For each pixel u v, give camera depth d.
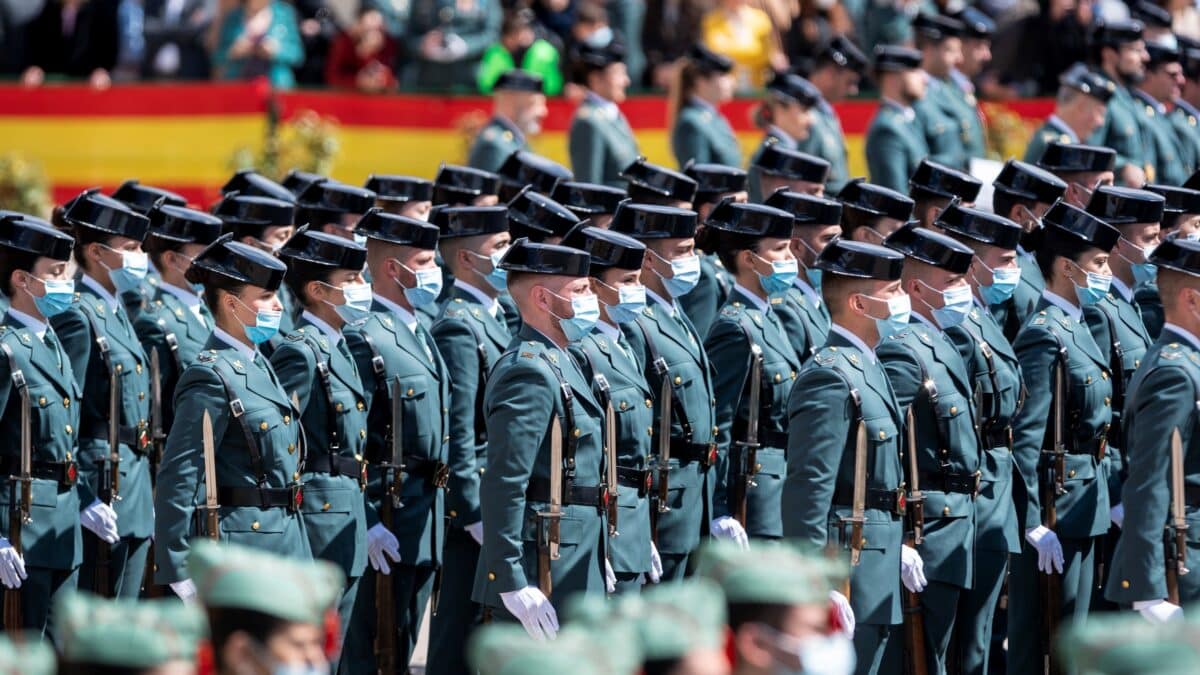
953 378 31.53
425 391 33.09
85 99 65.06
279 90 64.19
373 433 32.94
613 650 15.84
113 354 34.59
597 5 69.81
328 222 39.31
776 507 34.50
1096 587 35.38
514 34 70.75
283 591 17.69
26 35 71.38
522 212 36.62
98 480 34.31
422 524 33.16
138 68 71.69
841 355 30.36
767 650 18.92
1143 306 38.81
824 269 31.06
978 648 33.12
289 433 30.22
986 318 34.03
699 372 33.47
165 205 37.53
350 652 33.41
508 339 35.22
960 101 56.81
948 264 32.50
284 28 70.25
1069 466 34.03
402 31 70.88
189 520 29.30
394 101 64.88
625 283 31.83
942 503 31.27
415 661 39.94
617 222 34.34
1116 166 55.00
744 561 19.09
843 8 70.62
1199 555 29.64
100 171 65.19
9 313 32.31
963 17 58.66
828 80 57.97
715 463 33.91
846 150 57.59
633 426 31.30
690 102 55.53
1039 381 33.75
